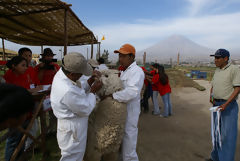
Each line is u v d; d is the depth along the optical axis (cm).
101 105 226
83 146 209
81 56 181
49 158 316
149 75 589
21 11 462
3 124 89
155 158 332
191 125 504
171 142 398
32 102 97
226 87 280
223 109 272
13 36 805
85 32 719
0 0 390
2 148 345
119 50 251
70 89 180
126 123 255
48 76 366
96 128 224
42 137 284
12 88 90
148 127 484
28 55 335
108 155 246
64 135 196
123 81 245
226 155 285
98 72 233
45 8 439
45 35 774
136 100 254
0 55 2480
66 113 190
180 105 734
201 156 342
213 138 303
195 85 1171
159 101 805
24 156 256
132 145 258
